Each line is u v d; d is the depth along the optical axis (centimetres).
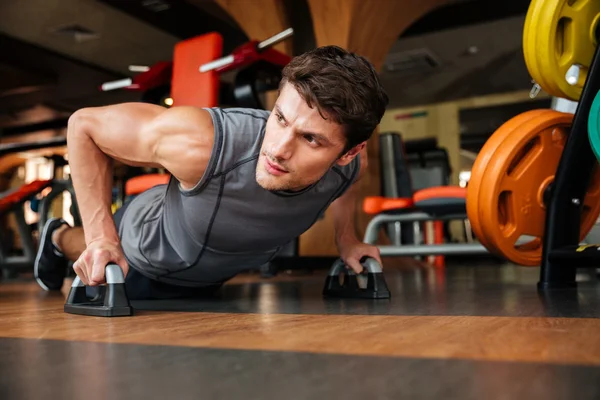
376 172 498
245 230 123
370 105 94
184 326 88
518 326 81
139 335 78
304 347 64
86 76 845
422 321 90
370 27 473
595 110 134
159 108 116
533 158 165
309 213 126
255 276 331
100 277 108
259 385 46
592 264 154
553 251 161
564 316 94
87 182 113
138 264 141
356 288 147
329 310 112
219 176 111
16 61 765
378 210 307
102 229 113
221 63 250
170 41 739
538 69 159
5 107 984
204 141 108
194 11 656
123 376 51
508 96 991
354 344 66
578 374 48
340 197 143
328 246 424
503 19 663
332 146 93
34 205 382
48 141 418
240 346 66
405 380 47
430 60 818
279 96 93
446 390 43
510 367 51
